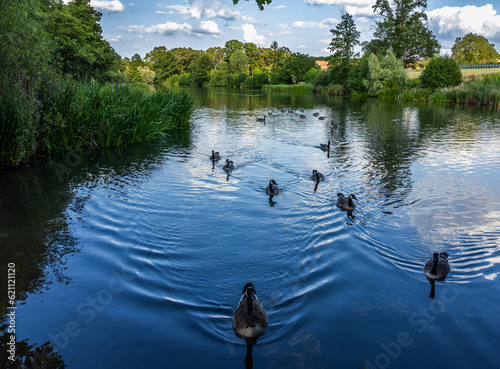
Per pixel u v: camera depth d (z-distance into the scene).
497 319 6.01
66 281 6.96
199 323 5.90
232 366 5.02
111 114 18.09
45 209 10.47
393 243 8.65
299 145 20.31
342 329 5.76
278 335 5.63
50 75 15.57
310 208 10.82
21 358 5.09
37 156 15.97
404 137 23.09
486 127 27.25
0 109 13.55
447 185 13.05
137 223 9.62
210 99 57.12
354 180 13.63
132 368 4.96
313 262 7.79
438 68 55.28
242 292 6.43
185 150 18.67
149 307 6.27
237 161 16.48
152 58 164.38
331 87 74.31
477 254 8.13
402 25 69.31
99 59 38.66
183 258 7.91
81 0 43.59
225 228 9.40
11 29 13.80
